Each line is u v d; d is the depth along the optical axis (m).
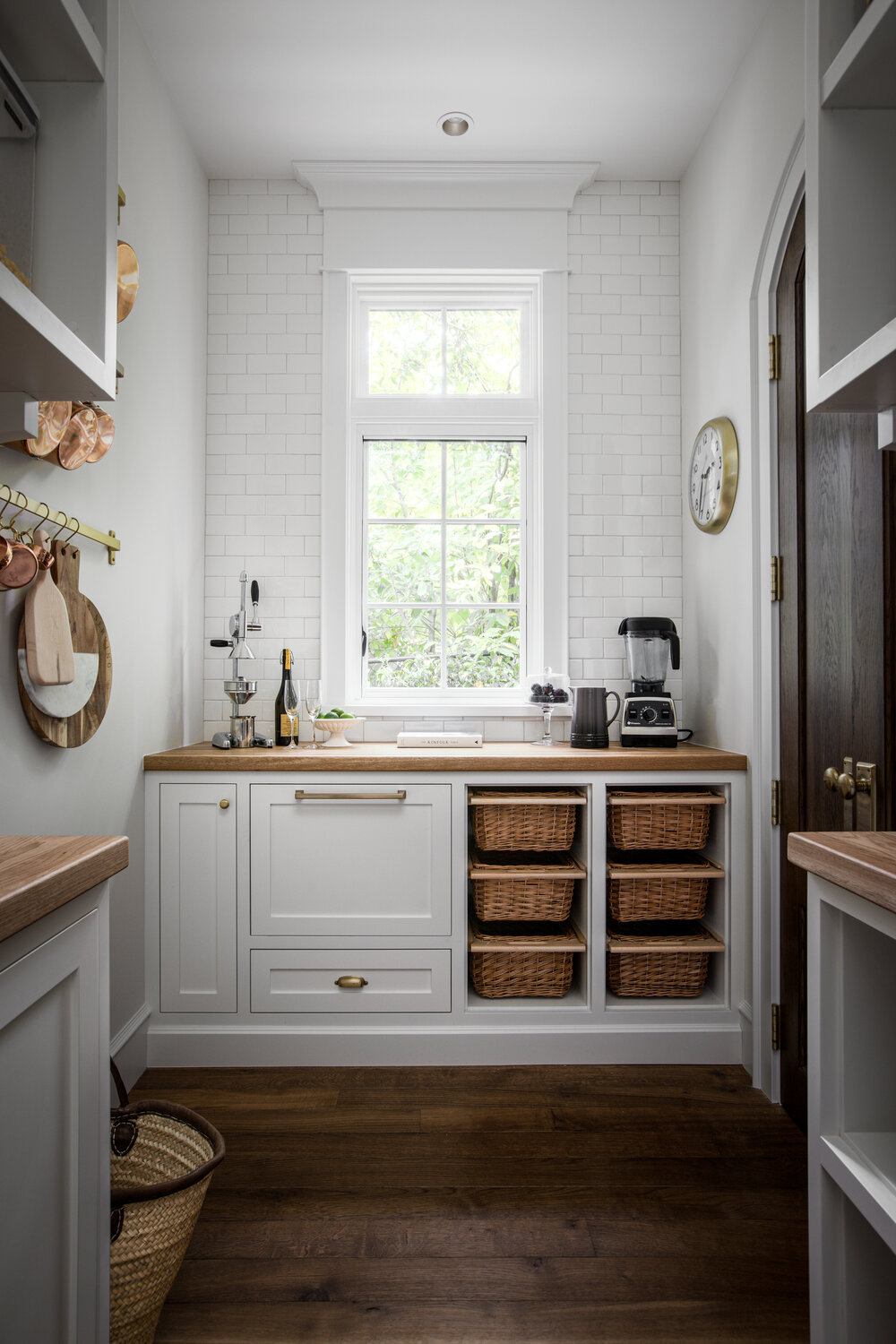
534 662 3.04
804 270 2.06
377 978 2.38
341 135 2.75
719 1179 1.84
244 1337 1.41
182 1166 1.52
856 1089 1.07
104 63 1.18
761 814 2.26
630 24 2.27
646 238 3.03
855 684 1.79
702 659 2.79
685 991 2.47
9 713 1.62
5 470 1.61
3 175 1.11
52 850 0.99
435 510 3.09
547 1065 2.38
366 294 3.08
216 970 2.36
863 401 1.13
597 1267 1.57
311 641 2.97
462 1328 1.43
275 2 2.18
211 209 2.98
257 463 2.97
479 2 2.19
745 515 2.39
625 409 3.02
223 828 2.36
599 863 2.39
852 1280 1.05
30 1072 0.86
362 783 2.37
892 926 0.91
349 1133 2.01
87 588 1.98
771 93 2.21
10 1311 0.81
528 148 2.83
